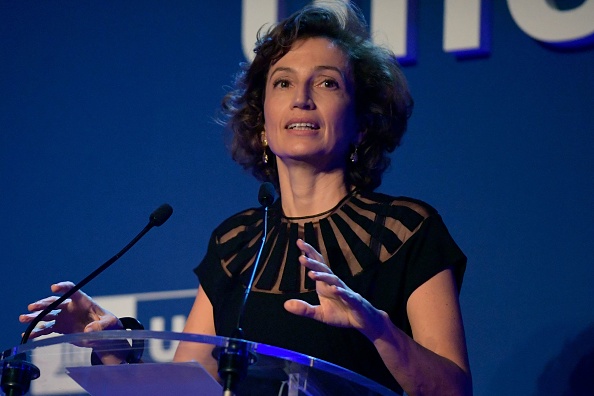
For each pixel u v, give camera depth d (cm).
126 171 1276
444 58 1125
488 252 1052
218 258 805
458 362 675
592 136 1038
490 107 1092
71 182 1296
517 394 1003
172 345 498
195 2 1296
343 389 521
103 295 1232
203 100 1265
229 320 745
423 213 743
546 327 1008
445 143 1104
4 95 1355
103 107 1309
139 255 1235
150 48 1306
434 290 707
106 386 541
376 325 578
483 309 1038
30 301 1269
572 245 1018
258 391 534
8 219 1307
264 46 802
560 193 1038
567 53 1069
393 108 818
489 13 1110
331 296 553
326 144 756
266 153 845
